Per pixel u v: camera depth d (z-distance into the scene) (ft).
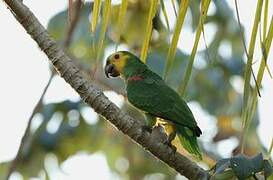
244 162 23.58
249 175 23.48
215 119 49.47
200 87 49.08
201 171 25.52
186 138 29.25
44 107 47.09
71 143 48.88
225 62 48.83
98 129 49.60
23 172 47.47
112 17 40.60
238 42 48.16
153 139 25.34
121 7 23.84
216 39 47.60
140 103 30.27
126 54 33.06
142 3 43.88
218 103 49.55
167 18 23.90
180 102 29.68
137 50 44.68
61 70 25.04
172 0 23.30
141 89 30.66
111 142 50.75
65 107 47.73
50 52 25.08
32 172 47.62
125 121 25.09
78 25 46.19
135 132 25.18
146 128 25.32
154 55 43.37
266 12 22.68
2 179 45.98
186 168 25.50
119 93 45.73
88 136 49.32
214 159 45.52
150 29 23.91
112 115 24.98
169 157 25.44
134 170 50.88
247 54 22.59
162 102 29.76
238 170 23.52
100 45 23.54
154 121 30.12
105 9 23.27
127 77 32.50
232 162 23.66
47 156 48.11
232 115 49.55
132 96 30.68
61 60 25.04
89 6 46.52
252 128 45.52
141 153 51.47
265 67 22.80
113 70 33.30
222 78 49.19
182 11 23.24
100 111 24.98
